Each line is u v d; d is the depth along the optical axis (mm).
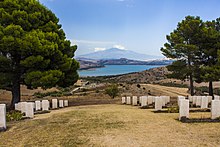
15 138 9133
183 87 52719
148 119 11969
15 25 21109
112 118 12375
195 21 28297
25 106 14953
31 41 20453
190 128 9797
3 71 22266
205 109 15625
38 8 24547
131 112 14906
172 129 9625
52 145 7930
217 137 8352
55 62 23828
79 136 8836
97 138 8469
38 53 21469
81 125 10805
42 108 19391
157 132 9125
